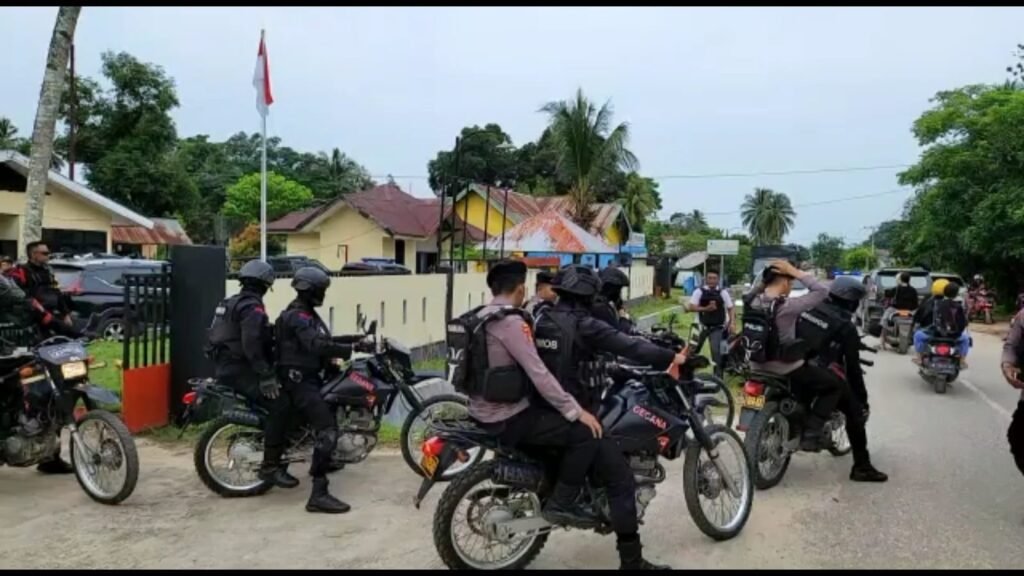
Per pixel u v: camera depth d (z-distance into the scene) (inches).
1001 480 257.4
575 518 172.9
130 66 1520.7
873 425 349.4
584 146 1320.1
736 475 211.3
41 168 372.8
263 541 196.7
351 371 239.0
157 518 212.8
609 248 854.5
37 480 247.0
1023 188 1023.6
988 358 632.4
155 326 304.0
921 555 191.2
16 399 232.4
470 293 676.7
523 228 771.4
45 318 292.8
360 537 200.1
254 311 225.3
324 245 1520.7
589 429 168.4
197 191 1699.1
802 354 242.1
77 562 182.1
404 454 257.3
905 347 626.5
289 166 2751.0
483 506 171.8
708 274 420.5
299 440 233.9
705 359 201.2
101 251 1083.9
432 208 1567.4
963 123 1107.3
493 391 165.8
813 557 189.6
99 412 225.3
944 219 1143.6
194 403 238.7
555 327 173.3
